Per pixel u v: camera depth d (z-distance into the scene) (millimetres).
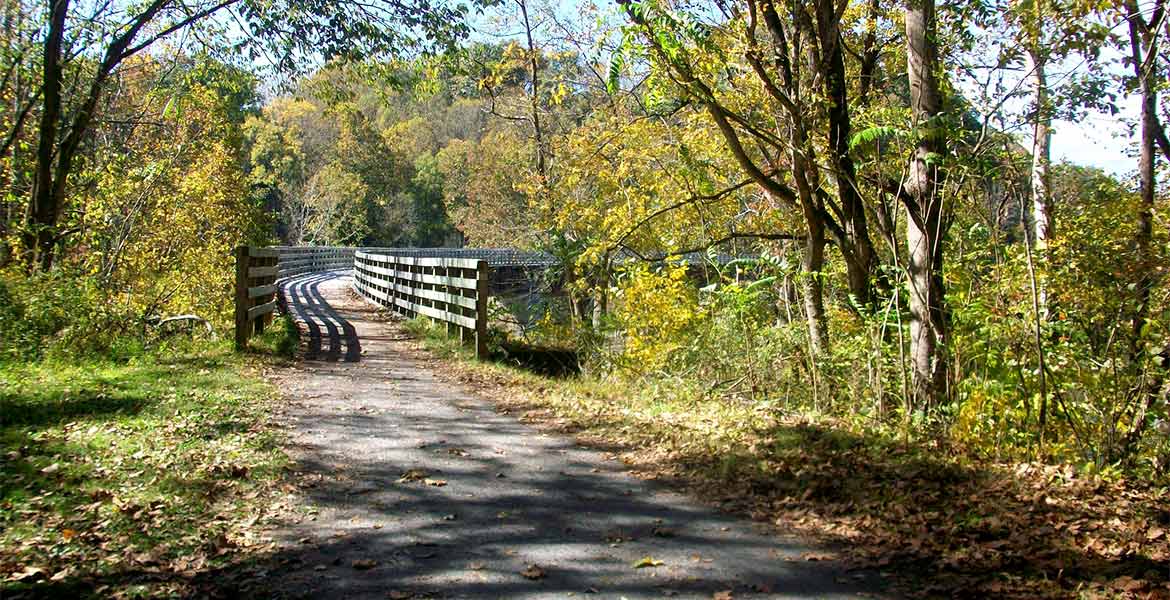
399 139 74500
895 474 6590
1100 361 7480
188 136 22438
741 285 12305
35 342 11609
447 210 68062
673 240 14750
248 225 25828
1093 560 4930
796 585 4578
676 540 5297
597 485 6531
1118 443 7039
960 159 8406
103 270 18188
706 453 7379
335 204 62750
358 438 7871
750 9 9891
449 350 14367
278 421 8398
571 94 18203
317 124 71875
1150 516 5680
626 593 4457
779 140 10266
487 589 4492
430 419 8875
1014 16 8281
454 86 23609
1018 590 4492
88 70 17484
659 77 10398
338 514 5711
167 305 18203
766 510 5906
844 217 10898
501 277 25062
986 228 9453
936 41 9039
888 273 9914
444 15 17062
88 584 4402
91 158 20906
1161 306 7254
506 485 6480
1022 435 7414
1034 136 8461
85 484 5938
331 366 12570
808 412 9141
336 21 16500
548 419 9055
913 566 4871
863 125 10172
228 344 13680
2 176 17391
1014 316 8016
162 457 6684
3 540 4852
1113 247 7488
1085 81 8141
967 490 6219
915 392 8555
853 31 12242
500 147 34875
